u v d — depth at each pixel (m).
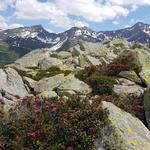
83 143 14.81
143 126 17.64
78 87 28.19
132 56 32.25
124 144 14.38
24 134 16.03
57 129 15.98
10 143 15.39
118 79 29.39
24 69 40.19
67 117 16.73
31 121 17.30
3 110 20.20
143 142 15.15
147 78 28.88
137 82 29.12
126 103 23.58
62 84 29.23
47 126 16.41
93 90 28.17
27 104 18.95
